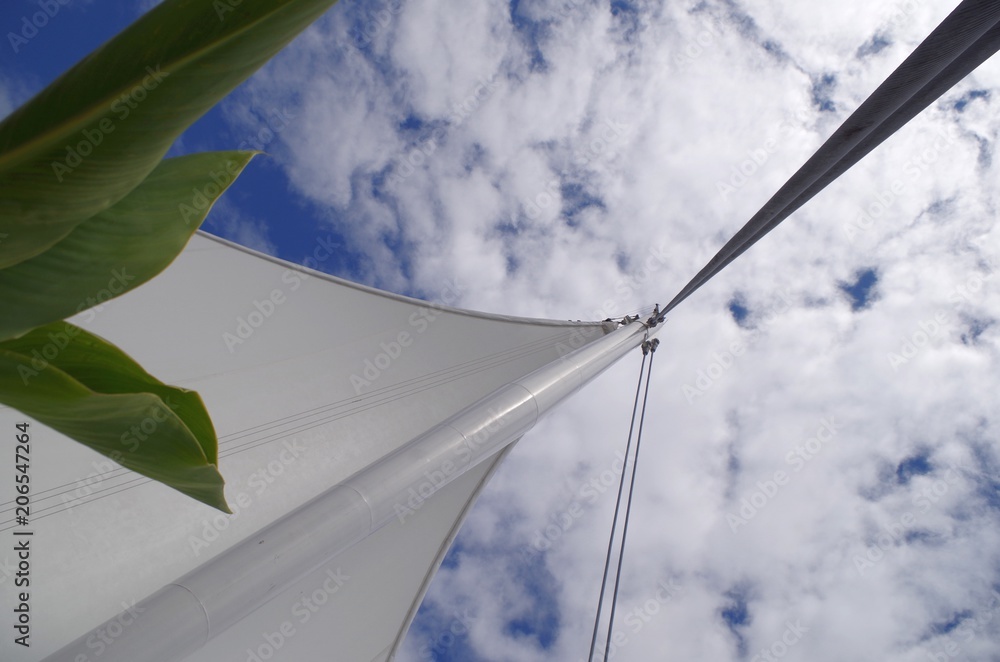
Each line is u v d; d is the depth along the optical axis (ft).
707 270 25.07
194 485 6.59
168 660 12.80
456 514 30.58
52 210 5.05
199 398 6.64
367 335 31.32
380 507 17.69
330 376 28.50
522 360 34.27
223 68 4.96
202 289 26.86
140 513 19.38
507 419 22.89
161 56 4.70
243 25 4.73
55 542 17.17
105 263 5.75
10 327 5.32
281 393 26.32
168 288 25.82
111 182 5.16
